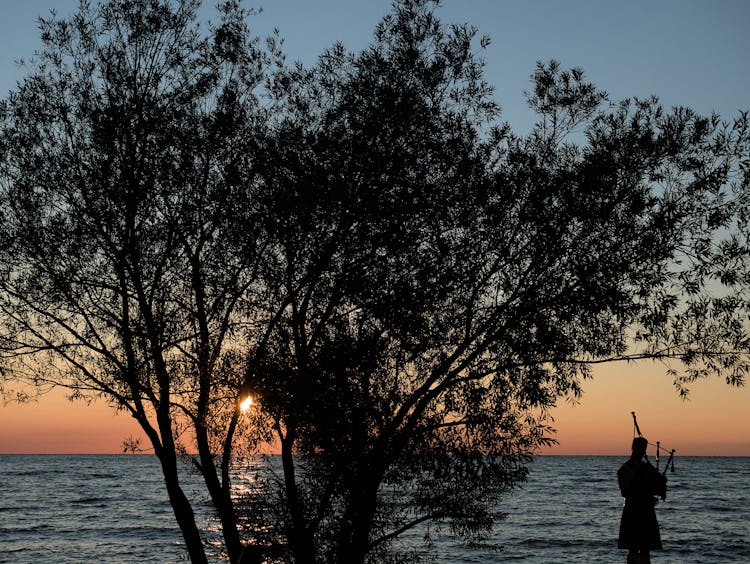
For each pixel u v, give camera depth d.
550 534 47.81
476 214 12.66
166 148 14.12
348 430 13.00
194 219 14.01
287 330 13.47
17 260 14.16
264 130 14.22
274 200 13.32
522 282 12.50
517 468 13.46
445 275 12.50
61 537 47.09
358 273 13.16
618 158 12.30
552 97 13.03
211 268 13.83
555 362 12.81
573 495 83.44
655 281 12.16
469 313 12.78
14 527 52.03
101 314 14.38
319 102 14.34
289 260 13.45
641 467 12.23
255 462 14.31
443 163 12.96
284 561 14.02
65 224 14.02
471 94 13.64
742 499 75.62
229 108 14.48
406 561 14.85
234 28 14.94
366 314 13.10
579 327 12.88
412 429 13.10
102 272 14.27
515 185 12.68
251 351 13.73
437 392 12.74
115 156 14.02
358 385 13.05
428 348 12.86
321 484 14.09
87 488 93.69
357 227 13.09
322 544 14.00
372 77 13.69
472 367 13.14
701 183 12.02
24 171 14.05
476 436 13.21
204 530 31.58
